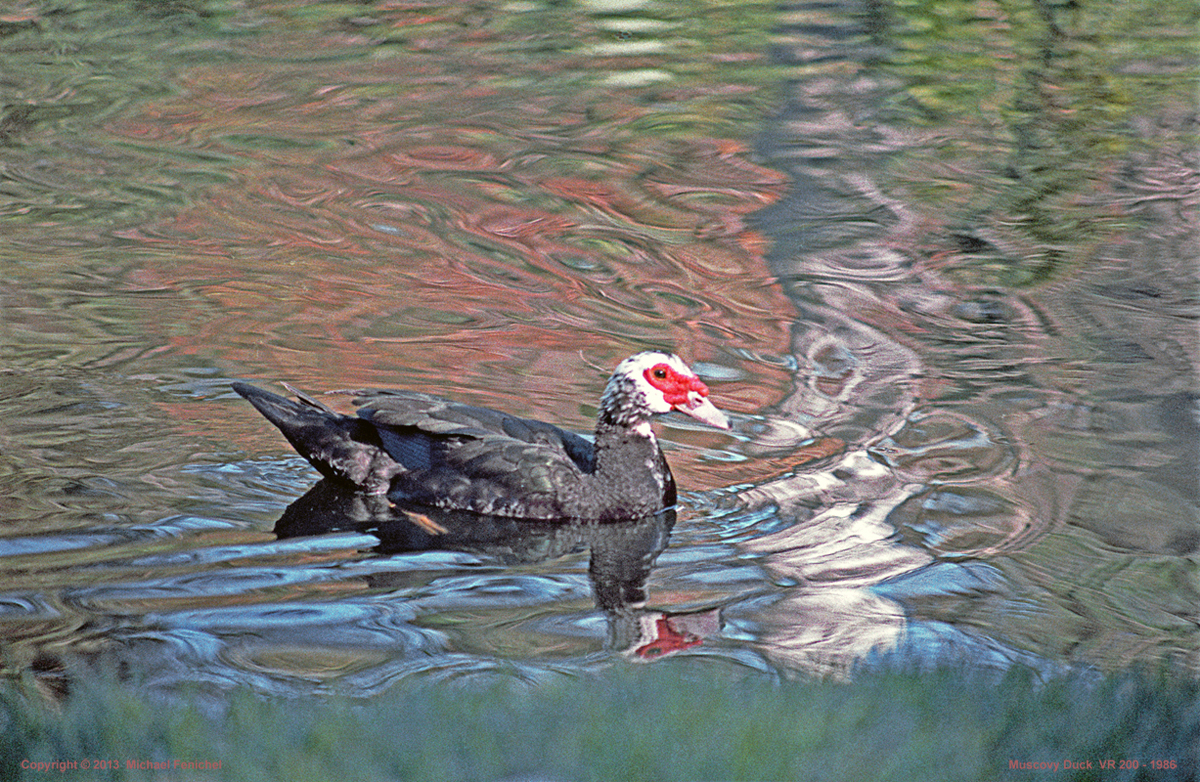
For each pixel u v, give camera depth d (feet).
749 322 58.75
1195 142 81.25
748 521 42.32
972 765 22.26
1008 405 50.52
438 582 37.32
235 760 22.36
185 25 103.91
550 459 43.29
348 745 22.79
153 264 63.57
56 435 46.52
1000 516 41.86
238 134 82.07
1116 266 64.75
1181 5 109.09
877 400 51.24
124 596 35.47
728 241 68.18
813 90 90.17
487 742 22.72
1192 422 48.49
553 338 56.95
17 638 32.78
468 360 54.39
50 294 59.57
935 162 78.89
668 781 21.52
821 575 37.96
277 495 43.27
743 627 34.35
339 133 82.74
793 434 48.67
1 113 84.23
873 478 45.01
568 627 34.27
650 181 75.92
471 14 107.76
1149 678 27.22
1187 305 59.98
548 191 74.33
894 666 29.43
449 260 65.26
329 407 49.32
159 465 44.75
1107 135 82.74
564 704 24.81
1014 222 70.28
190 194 72.84
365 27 104.58
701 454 47.34
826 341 56.95
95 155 78.18
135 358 53.42
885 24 104.37
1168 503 42.57
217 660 31.60
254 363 53.26
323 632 33.53
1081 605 35.88
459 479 43.29
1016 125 84.64
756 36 102.32
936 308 60.29
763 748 22.45
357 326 57.52
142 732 23.56
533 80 93.04
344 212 71.00
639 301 61.11
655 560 39.45
